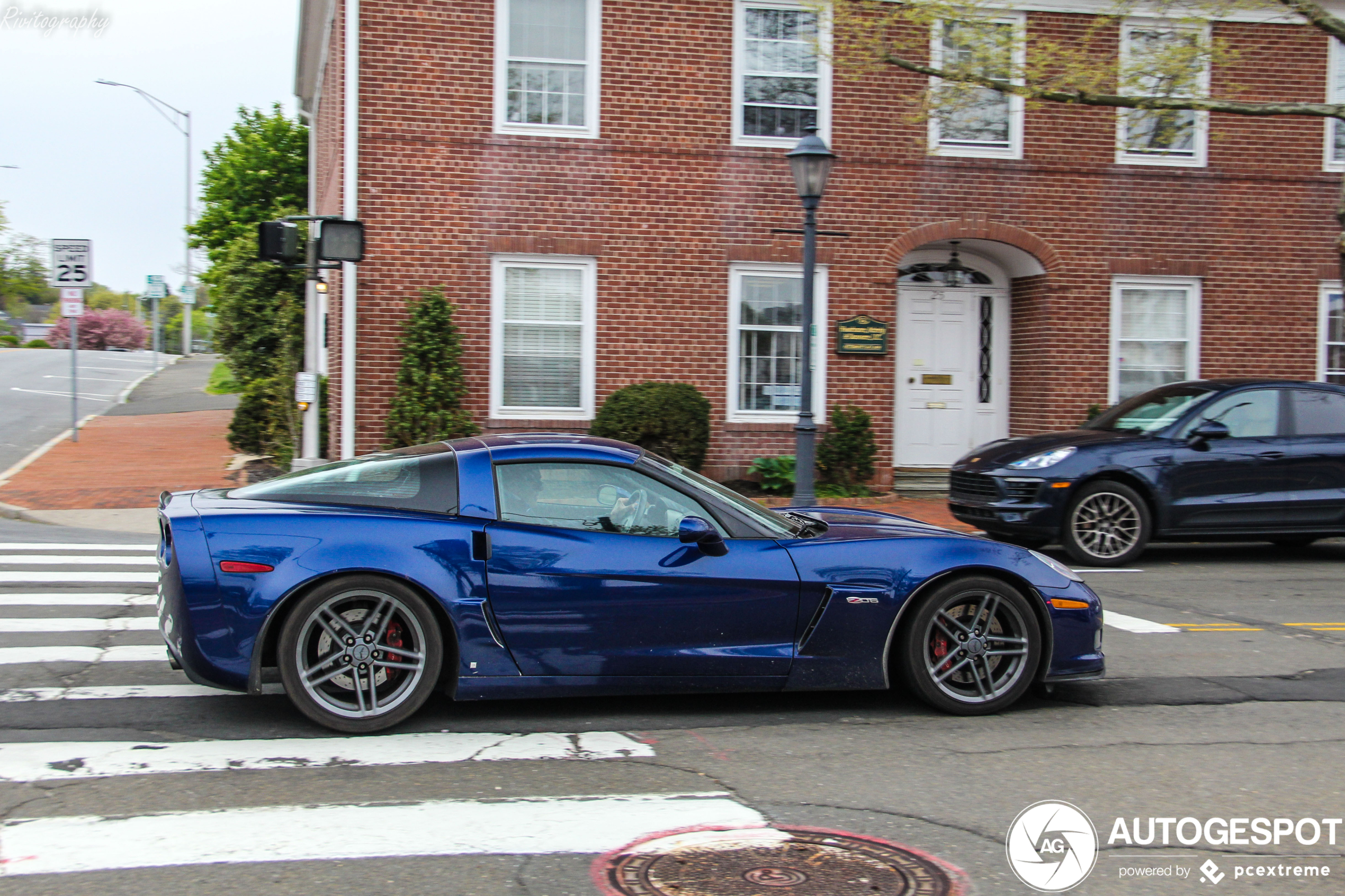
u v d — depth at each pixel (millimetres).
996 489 10797
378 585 5078
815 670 5496
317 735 5168
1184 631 7816
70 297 18250
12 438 19000
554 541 5277
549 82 14500
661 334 14844
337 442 14820
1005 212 15469
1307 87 16016
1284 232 16109
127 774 4629
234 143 29250
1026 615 5656
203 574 4941
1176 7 15227
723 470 15016
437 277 14289
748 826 4184
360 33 14008
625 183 14656
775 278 15117
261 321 17031
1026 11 15258
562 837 4039
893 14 13305
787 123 15016
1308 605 8828
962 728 5473
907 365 16328
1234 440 10742
